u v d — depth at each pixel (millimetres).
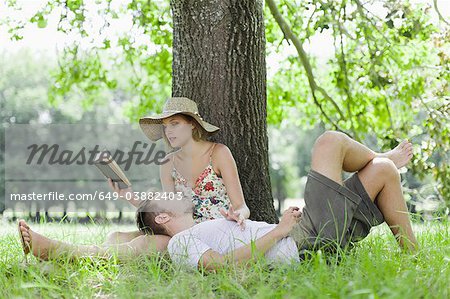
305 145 42906
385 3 8391
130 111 13367
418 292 3875
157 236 5348
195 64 6602
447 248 5043
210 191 5941
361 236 5082
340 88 10008
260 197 6652
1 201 27422
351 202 4891
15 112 31984
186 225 5422
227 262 4707
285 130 43281
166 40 10289
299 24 10234
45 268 4738
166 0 10453
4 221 7539
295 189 45188
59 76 11523
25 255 5012
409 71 9820
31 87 32562
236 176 5934
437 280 4137
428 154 8875
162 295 4078
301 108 11875
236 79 6578
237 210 5816
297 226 4930
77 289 4445
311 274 4336
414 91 9680
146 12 10242
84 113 31031
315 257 4449
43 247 4961
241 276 4488
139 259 5082
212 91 6566
